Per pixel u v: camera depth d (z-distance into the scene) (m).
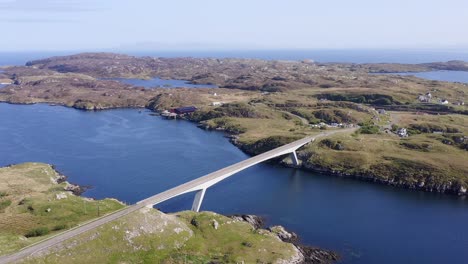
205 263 116.25
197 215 143.75
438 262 129.38
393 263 128.25
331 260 128.75
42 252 107.81
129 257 116.06
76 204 148.38
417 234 149.12
